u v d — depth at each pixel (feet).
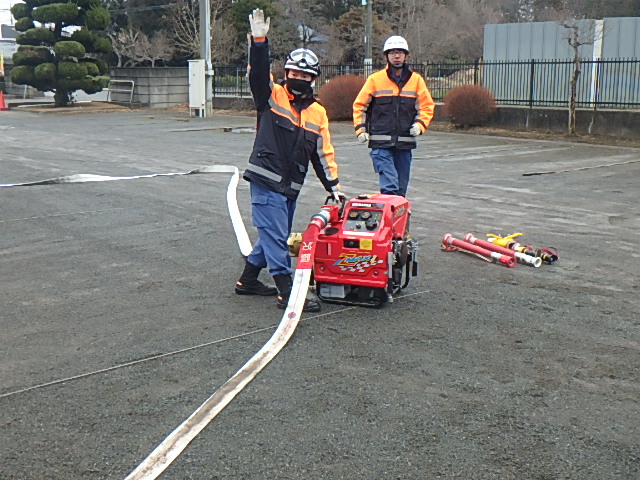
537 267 22.45
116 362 15.29
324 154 19.07
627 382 14.35
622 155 53.36
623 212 31.19
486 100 73.72
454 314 18.17
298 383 14.21
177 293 20.04
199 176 41.60
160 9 161.68
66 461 11.47
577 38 67.51
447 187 38.04
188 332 17.01
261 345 16.20
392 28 141.69
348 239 18.06
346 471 11.16
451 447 11.87
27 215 30.55
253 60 17.52
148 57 153.58
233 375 14.60
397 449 11.80
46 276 21.74
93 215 30.50
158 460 11.39
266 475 11.05
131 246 25.30
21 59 110.01
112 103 117.08
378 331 16.99
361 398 13.58
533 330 17.11
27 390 13.96
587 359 15.46
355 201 19.11
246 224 28.91
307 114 18.53
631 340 16.53
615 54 71.67
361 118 26.35
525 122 71.72
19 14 111.04
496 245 23.43
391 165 26.45
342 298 18.67
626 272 21.97
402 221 19.72
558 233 27.12
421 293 19.86
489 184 39.14
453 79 85.51
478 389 13.99
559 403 13.44
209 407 13.08
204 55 93.50
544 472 11.15
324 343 16.25
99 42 113.09
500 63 73.41
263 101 18.01
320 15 164.35
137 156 52.44
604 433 12.35
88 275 21.81
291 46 147.95
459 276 21.52
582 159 50.72
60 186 37.88
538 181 40.19
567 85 71.36
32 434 12.30
